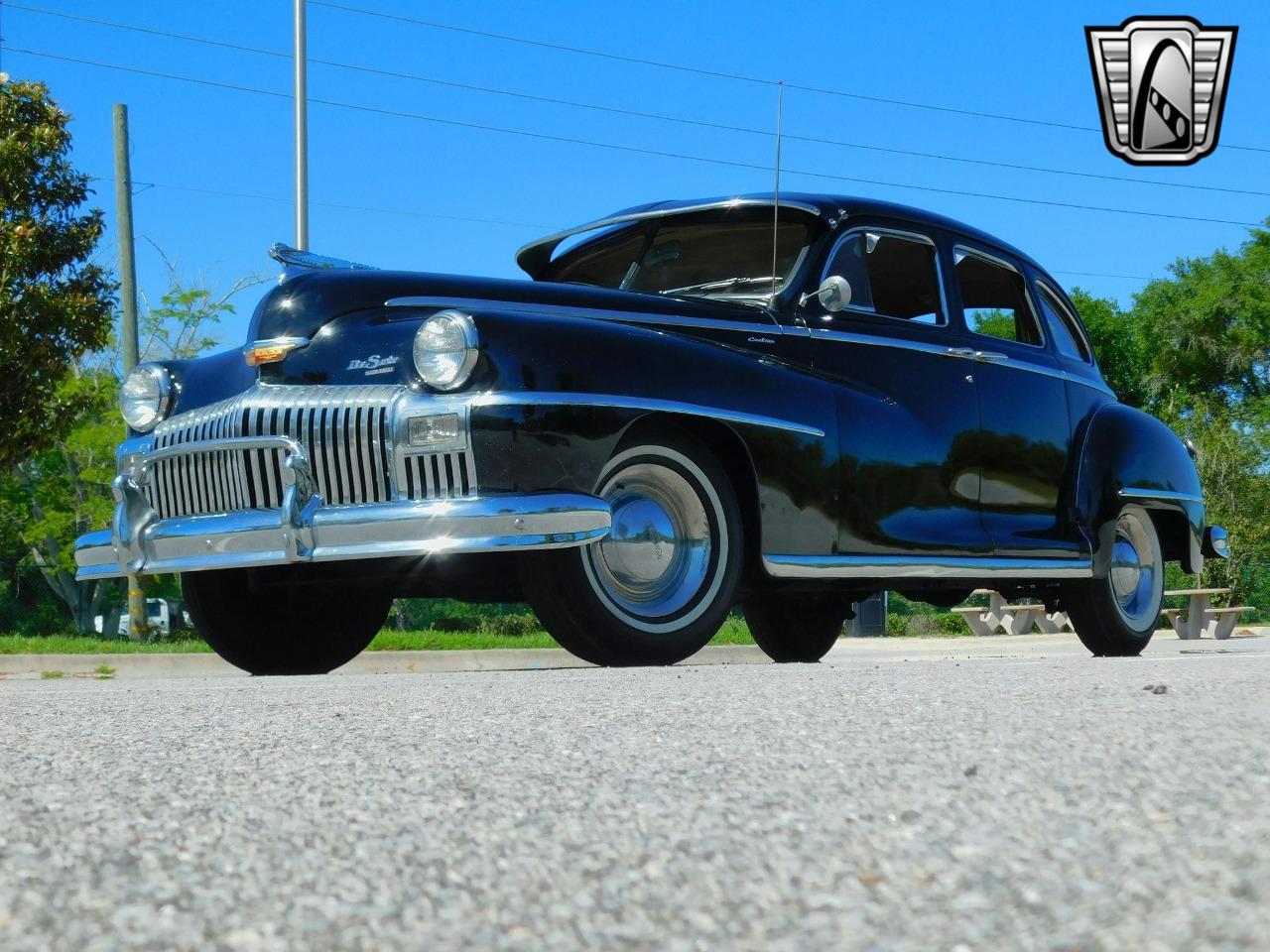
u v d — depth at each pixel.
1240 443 23.28
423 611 21.77
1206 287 44.56
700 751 1.72
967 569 4.85
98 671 8.93
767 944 0.83
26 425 12.44
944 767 1.51
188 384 4.36
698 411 3.98
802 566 4.29
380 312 4.03
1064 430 5.45
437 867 1.08
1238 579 21.36
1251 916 0.84
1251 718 1.84
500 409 3.61
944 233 5.29
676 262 5.14
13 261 12.06
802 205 4.88
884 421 4.62
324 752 1.82
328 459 3.82
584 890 0.99
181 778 1.59
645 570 3.95
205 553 4.06
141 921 0.91
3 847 1.16
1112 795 1.30
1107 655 5.66
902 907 0.91
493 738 1.93
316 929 0.89
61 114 12.68
